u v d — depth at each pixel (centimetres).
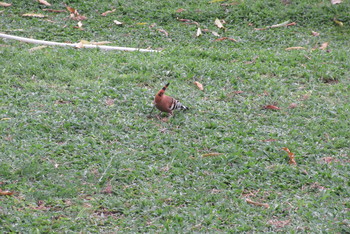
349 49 1700
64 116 1153
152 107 1243
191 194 934
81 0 1997
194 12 1948
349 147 1126
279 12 1948
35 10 1909
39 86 1307
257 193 953
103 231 824
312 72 1494
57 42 1659
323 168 1039
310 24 1897
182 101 1284
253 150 1095
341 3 2003
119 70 1447
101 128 1134
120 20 1883
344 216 879
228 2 2039
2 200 873
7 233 793
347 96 1359
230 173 1005
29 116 1148
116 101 1259
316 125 1206
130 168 999
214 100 1316
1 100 1212
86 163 1007
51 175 955
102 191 929
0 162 966
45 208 870
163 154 1052
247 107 1293
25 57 1465
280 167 1027
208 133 1154
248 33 1819
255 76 1453
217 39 1755
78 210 868
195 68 1470
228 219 868
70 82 1352
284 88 1386
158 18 1920
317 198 939
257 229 842
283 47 1723
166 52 1603
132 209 881
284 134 1164
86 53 1554
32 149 1016
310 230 845
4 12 1872
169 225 841
